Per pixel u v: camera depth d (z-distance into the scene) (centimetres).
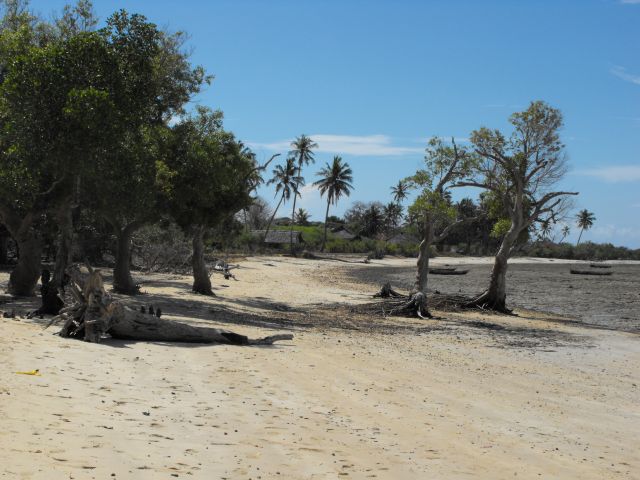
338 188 11612
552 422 1052
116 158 1964
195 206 2945
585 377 1589
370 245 12619
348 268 8700
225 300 3136
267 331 2041
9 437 642
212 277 4897
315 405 1009
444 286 6003
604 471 788
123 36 2022
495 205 3638
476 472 727
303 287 4694
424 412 1038
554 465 793
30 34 2259
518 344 2214
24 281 2442
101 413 807
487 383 1391
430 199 3428
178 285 3788
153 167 2438
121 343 1484
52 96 1841
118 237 2934
